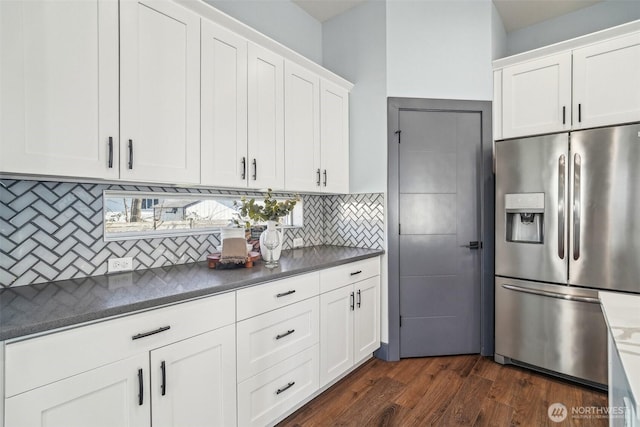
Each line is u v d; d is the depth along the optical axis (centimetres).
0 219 133
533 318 230
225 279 155
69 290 133
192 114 164
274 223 204
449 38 264
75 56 125
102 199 163
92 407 106
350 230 286
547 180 222
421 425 177
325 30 302
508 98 259
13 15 111
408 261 262
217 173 176
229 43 182
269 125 206
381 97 263
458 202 263
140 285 142
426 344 263
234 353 151
